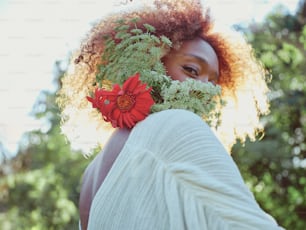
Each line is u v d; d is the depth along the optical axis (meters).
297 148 8.18
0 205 8.75
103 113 1.60
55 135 8.16
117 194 1.48
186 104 1.63
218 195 1.41
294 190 8.16
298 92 8.25
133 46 1.69
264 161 8.00
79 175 8.71
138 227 1.44
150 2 1.81
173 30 1.76
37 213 8.72
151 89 1.59
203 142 1.48
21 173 8.74
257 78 2.03
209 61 1.76
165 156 1.48
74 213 8.68
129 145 1.52
